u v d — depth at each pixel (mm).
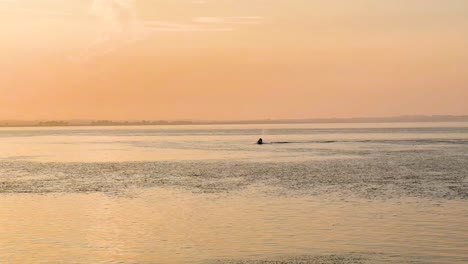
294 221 37125
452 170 71750
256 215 39500
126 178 66875
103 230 35000
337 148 130250
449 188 53531
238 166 81750
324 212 40312
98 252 29734
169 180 64000
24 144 174125
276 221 37188
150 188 56375
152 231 34562
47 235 33688
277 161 90500
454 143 148750
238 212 40875
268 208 42438
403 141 165375
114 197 49719
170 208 43062
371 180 60906
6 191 54500
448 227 34719
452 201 44969
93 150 135000
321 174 67938
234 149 132125
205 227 35625
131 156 110125
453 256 28172
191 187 56812
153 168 80688
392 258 27891
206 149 133875
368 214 39344
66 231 34812
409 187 54531
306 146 142500
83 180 64875
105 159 101625
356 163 84250
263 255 28703
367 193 50281
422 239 31625
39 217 39562
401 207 42156
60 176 69875
